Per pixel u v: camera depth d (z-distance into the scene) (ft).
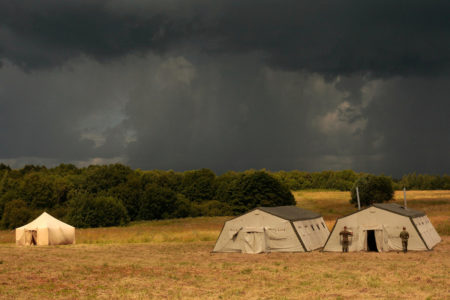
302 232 121.29
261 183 344.90
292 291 64.44
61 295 61.82
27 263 91.35
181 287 68.44
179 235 165.37
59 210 341.82
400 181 630.74
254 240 117.91
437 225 170.40
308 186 642.63
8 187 402.72
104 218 286.87
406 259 100.07
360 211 118.42
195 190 421.18
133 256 110.11
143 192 364.79
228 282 72.54
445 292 61.87
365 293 61.98
